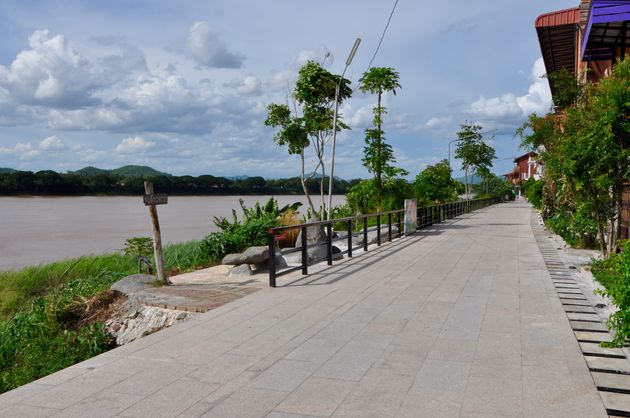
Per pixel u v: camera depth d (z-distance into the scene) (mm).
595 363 4680
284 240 14680
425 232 19078
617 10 8266
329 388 4125
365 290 8148
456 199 35219
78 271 15016
